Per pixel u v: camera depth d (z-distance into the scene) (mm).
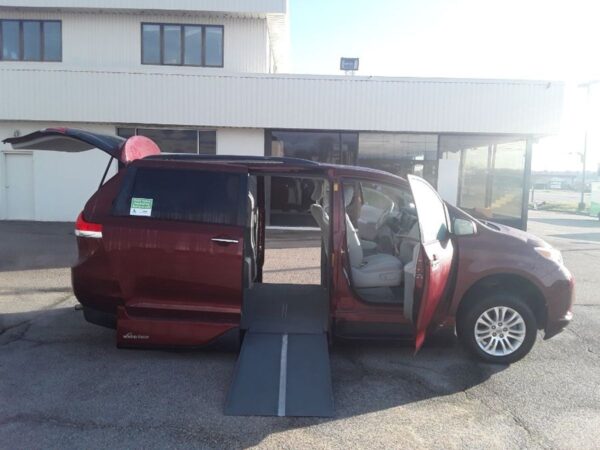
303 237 13273
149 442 3250
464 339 4723
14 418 3510
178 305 4543
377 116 13680
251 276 5227
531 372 4539
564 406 3891
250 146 14477
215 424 3492
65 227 13719
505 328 4699
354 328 4695
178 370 4391
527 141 14352
